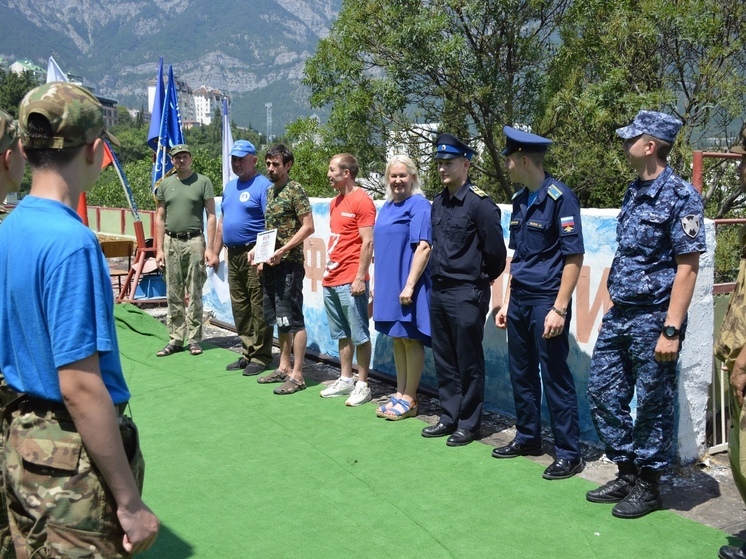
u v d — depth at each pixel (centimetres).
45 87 196
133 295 899
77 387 180
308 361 656
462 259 433
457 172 432
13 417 195
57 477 186
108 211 2017
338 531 339
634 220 343
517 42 1435
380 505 364
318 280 661
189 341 685
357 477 399
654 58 1306
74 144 194
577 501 363
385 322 484
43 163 194
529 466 408
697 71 1272
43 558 189
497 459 419
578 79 1375
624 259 347
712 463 406
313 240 662
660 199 334
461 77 1364
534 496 370
